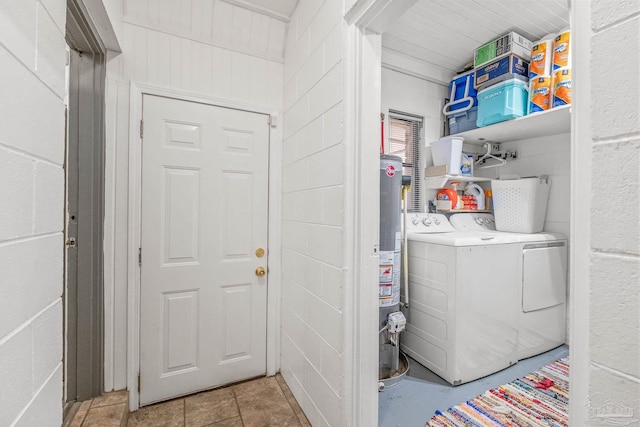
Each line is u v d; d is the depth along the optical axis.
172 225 1.76
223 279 1.90
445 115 2.69
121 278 1.64
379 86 1.31
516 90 2.05
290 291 1.89
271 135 2.04
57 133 0.77
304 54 1.69
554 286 2.25
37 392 0.68
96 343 1.57
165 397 1.74
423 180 2.65
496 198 2.52
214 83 1.86
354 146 1.27
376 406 1.32
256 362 2.01
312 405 1.54
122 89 1.63
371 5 1.13
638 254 0.46
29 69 0.65
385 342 1.92
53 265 0.75
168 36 1.74
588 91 0.52
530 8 1.87
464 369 1.86
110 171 1.62
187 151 1.80
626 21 0.47
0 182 0.56
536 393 1.75
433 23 2.03
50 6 0.73
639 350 0.46
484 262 1.93
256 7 1.83
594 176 0.51
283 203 2.04
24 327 0.63
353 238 1.28
